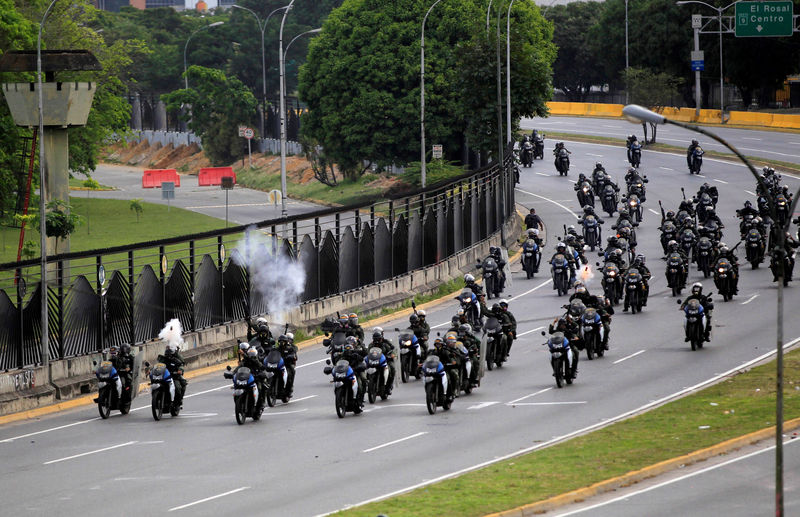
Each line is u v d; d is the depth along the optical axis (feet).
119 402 192.65
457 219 363.76
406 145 576.61
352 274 299.38
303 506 128.26
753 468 143.23
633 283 266.36
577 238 318.04
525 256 331.57
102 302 226.17
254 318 260.42
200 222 496.64
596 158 580.71
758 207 390.83
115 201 583.99
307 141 638.12
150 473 148.05
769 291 287.28
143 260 375.45
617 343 237.66
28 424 191.11
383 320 288.71
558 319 204.95
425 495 129.59
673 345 232.32
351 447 159.43
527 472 140.05
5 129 403.54
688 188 474.90
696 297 225.76
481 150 519.19
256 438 168.14
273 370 194.70
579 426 169.07
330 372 184.34
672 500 129.80
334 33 590.55
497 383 205.98
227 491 136.46
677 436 157.89
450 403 184.03
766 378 195.21
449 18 572.51
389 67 572.51
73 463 156.66
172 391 186.50
